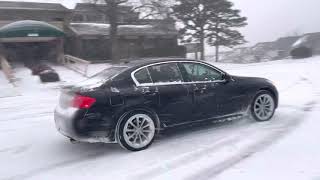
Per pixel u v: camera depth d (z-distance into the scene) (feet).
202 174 16.70
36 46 110.73
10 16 111.34
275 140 21.25
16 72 84.17
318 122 25.09
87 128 19.81
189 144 21.53
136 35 125.59
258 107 25.90
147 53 128.26
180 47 133.90
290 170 16.51
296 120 26.07
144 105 21.07
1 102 46.37
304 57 142.20
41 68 77.15
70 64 100.32
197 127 25.40
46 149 22.54
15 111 38.04
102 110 20.07
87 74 85.10
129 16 110.11
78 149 22.12
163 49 130.21
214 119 23.89
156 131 21.85
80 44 115.44
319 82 50.98
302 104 32.78
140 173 17.34
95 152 21.29
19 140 25.07
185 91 22.53
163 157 19.48
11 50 107.76
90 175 17.57
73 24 123.03
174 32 133.39
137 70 21.72
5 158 21.11
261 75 68.59
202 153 19.72
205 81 23.63
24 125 30.17
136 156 19.95
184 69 23.16
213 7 141.69
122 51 124.67
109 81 20.92
